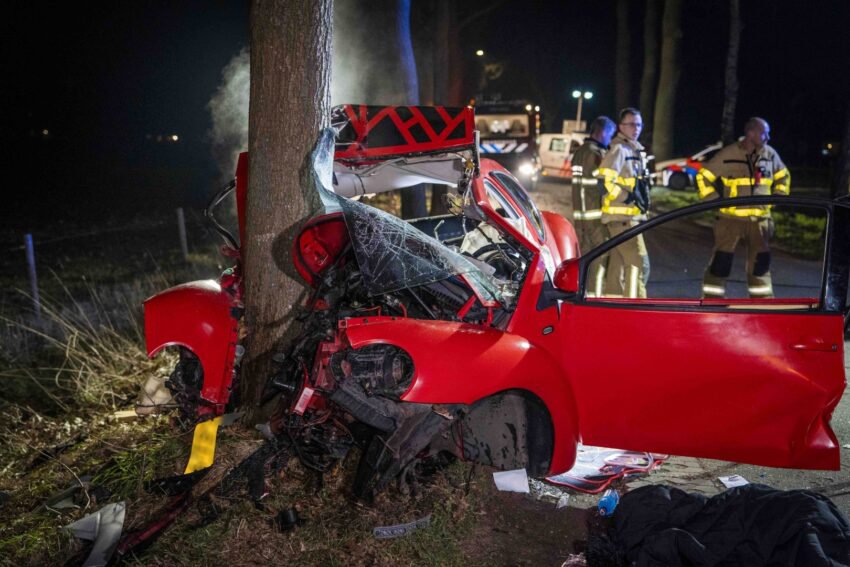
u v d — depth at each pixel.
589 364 4.02
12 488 4.51
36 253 14.17
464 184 4.55
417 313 4.36
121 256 13.37
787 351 3.74
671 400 3.92
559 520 3.90
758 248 7.11
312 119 4.34
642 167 6.82
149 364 6.39
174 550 3.53
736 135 38.69
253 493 3.86
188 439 4.35
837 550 3.00
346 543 3.60
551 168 24.06
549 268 4.71
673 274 10.08
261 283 4.43
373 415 3.84
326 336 3.87
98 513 3.80
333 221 4.32
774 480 4.23
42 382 6.62
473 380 3.79
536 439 4.11
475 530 3.78
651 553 3.26
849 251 3.66
